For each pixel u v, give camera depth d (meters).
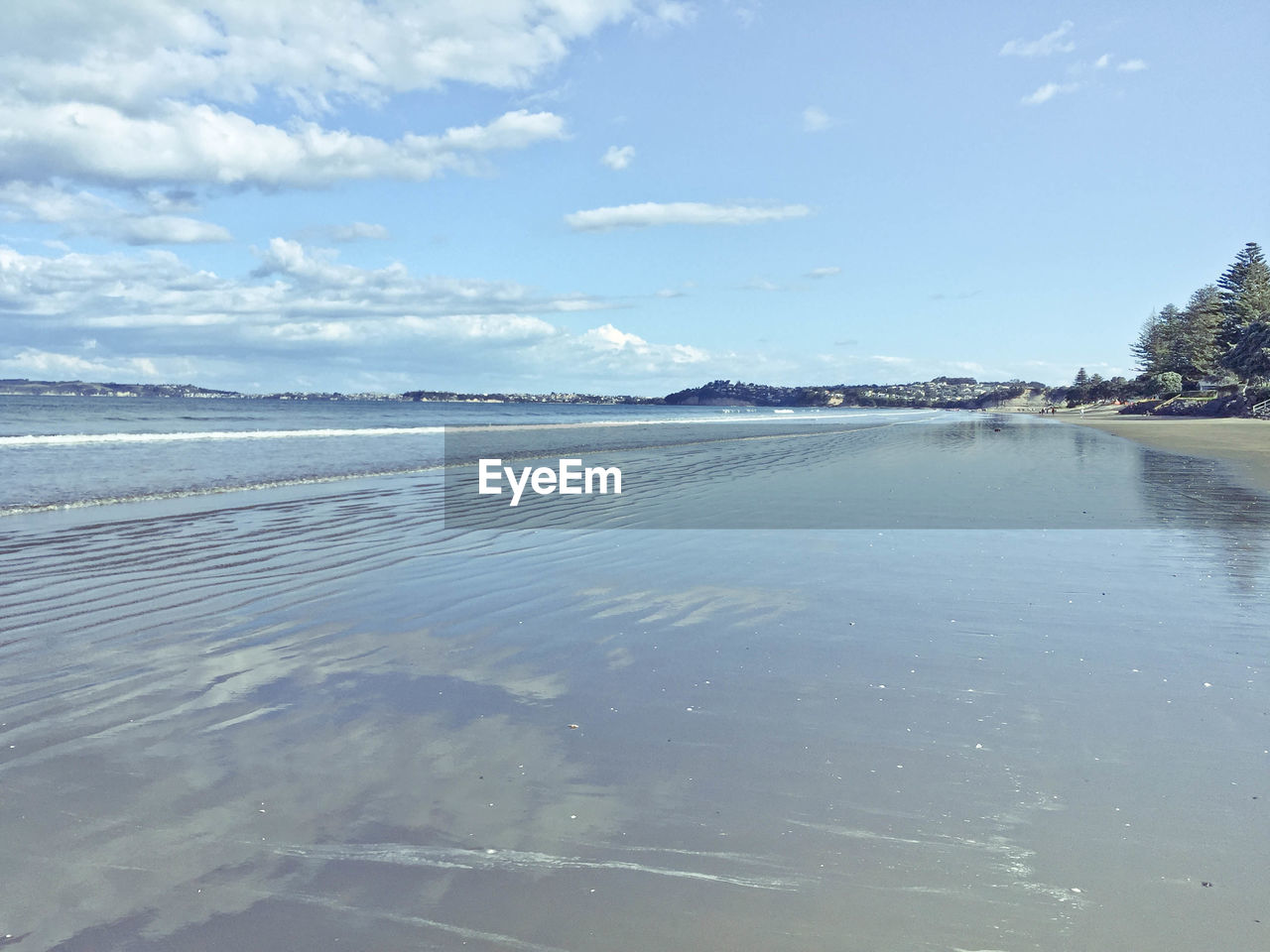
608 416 122.31
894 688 6.24
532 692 6.21
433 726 5.54
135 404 136.25
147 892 3.61
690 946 3.28
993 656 6.99
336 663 6.88
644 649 7.30
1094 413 130.12
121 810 4.35
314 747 5.18
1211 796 4.50
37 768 4.85
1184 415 96.62
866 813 4.34
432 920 3.43
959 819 4.27
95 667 6.70
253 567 10.66
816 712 5.77
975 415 141.88
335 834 4.11
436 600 9.03
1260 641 7.39
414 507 16.28
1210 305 116.25
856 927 3.40
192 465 24.83
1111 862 3.87
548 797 4.51
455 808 4.39
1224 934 3.36
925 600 8.98
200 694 6.12
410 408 156.12
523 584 9.78
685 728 5.51
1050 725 5.50
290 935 3.33
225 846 3.99
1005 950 3.26
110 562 10.88
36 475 21.33
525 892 3.63
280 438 41.00
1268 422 66.25
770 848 4.00
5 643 7.36
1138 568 10.57
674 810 4.38
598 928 3.38
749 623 8.10
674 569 10.62
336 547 12.03
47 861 3.86
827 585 9.68
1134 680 6.36
